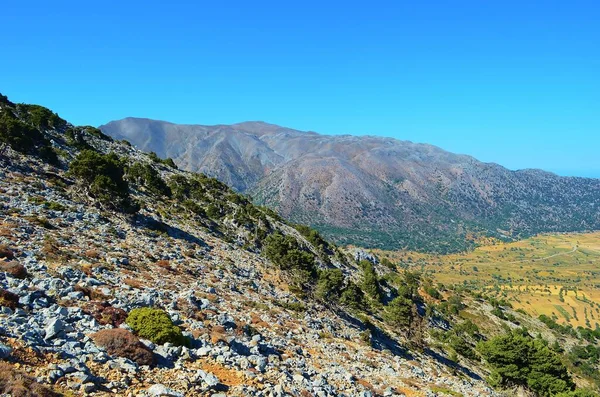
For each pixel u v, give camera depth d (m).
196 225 74.06
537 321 172.25
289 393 18.00
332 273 68.00
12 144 59.84
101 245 36.28
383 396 25.78
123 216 52.66
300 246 107.56
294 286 62.59
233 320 28.42
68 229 37.47
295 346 30.25
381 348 49.25
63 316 16.83
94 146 108.94
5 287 18.11
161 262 38.78
